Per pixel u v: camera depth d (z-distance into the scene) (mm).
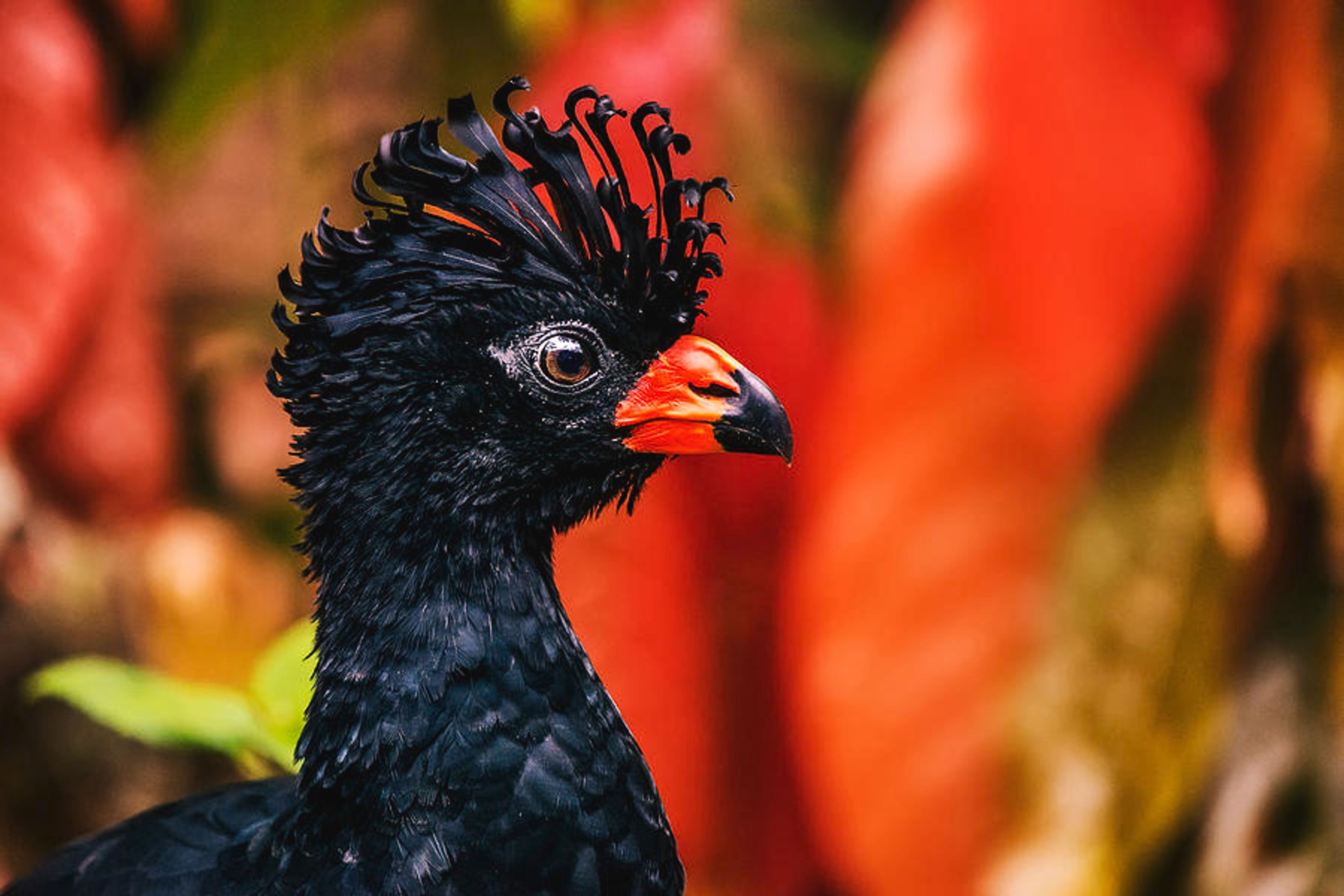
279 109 7332
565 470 3834
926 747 6719
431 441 3695
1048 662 6691
